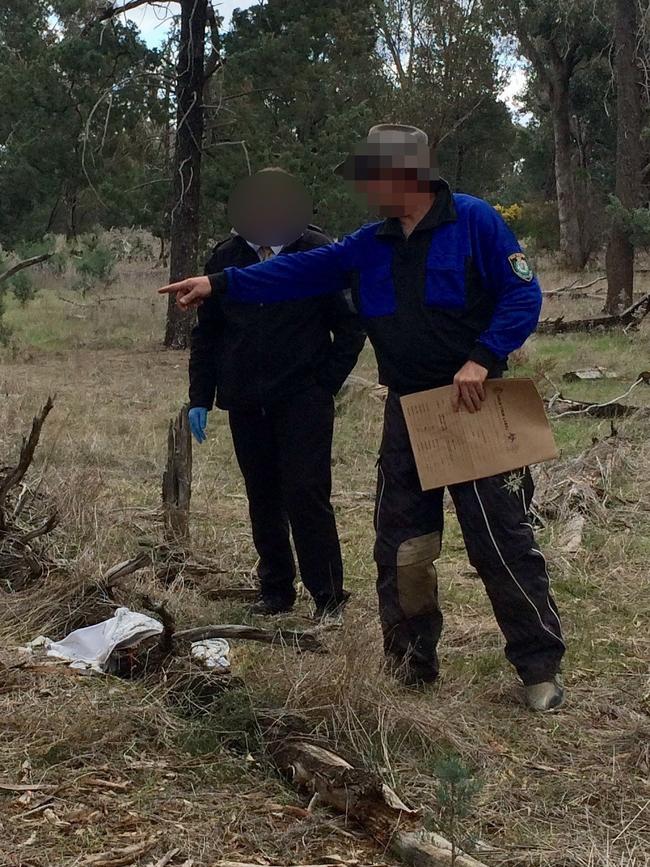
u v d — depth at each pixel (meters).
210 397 4.65
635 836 2.83
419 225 3.55
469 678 3.86
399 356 3.63
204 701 3.40
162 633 3.62
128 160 18.00
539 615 3.62
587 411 9.74
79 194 23.08
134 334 18.08
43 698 3.38
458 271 3.53
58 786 2.88
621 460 7.50
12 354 14.48
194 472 7.32
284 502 4.60
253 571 5.23
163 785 2.94
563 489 6.75
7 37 19.61
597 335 16.28
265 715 3.21
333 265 3.73
